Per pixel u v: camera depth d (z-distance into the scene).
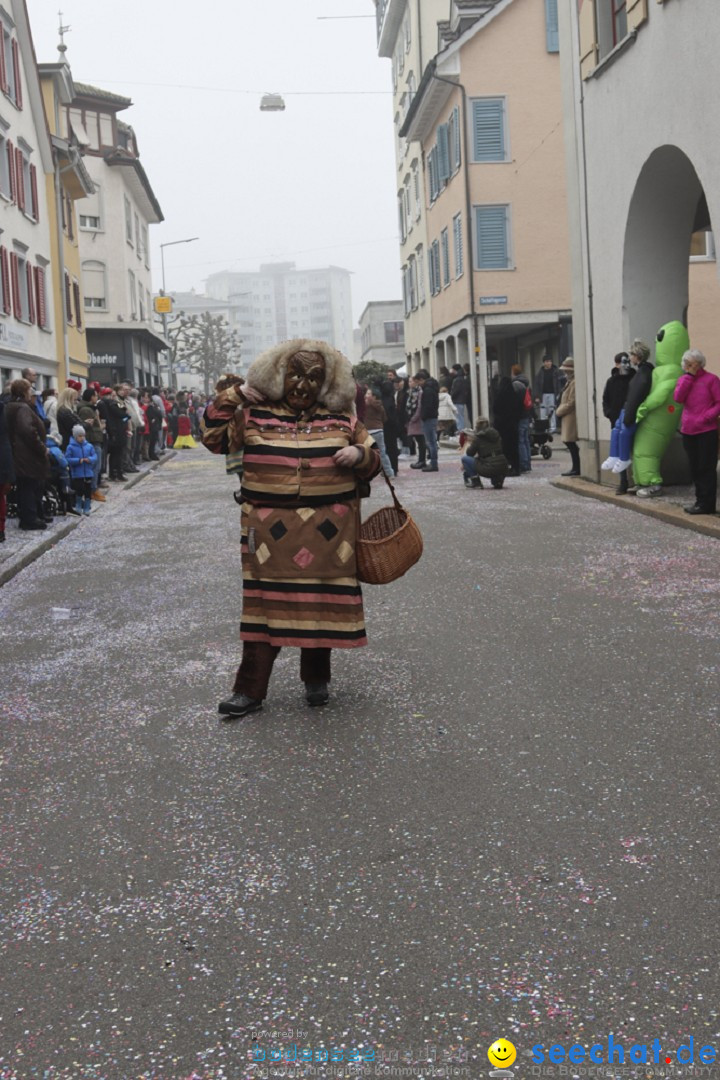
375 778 4.52
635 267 14.19
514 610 7.62
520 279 31.25
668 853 3.70
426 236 39.12
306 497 5.38
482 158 31.02
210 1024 2.84
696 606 7.45
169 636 7.45
